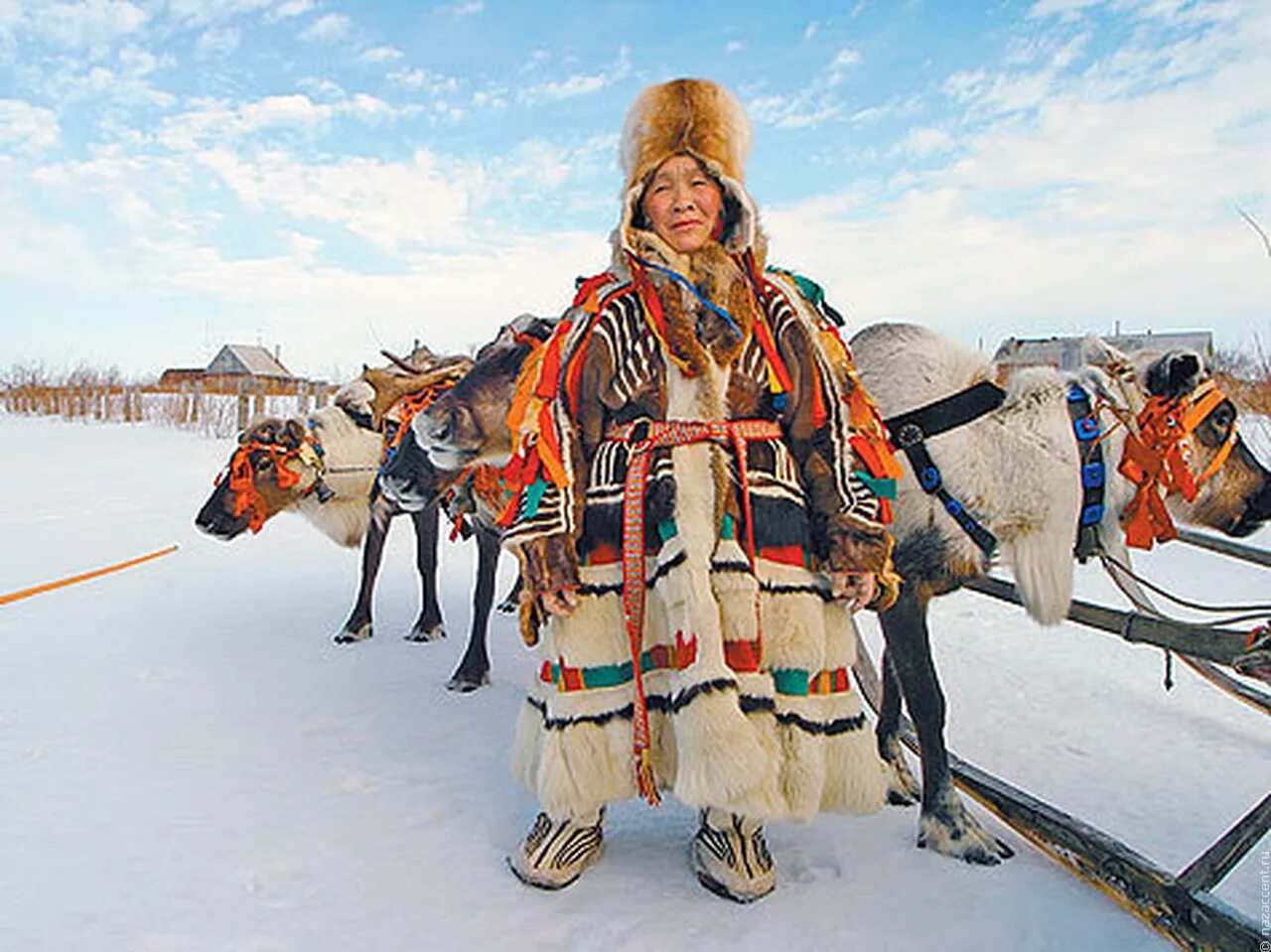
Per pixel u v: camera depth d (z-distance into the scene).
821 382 2.37
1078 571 7.30
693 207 2.28
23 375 34.91
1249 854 2.70
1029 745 3.63
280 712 3.78
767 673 2.24
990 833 2.75
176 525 9.29
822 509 2.35
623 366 2.27
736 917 2.26
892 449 2.67
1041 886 2.44
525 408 2.33
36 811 2.78
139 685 4.09
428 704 3.96
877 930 2.22
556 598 2.24
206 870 2.46
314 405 22.73
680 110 2.30
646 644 2.27
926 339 2.88
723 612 2.18
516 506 2.29
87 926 2.18
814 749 2.24
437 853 2.58
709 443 2.23
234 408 24.41
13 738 3.39
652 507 2.22
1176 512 3.22
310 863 2.51
